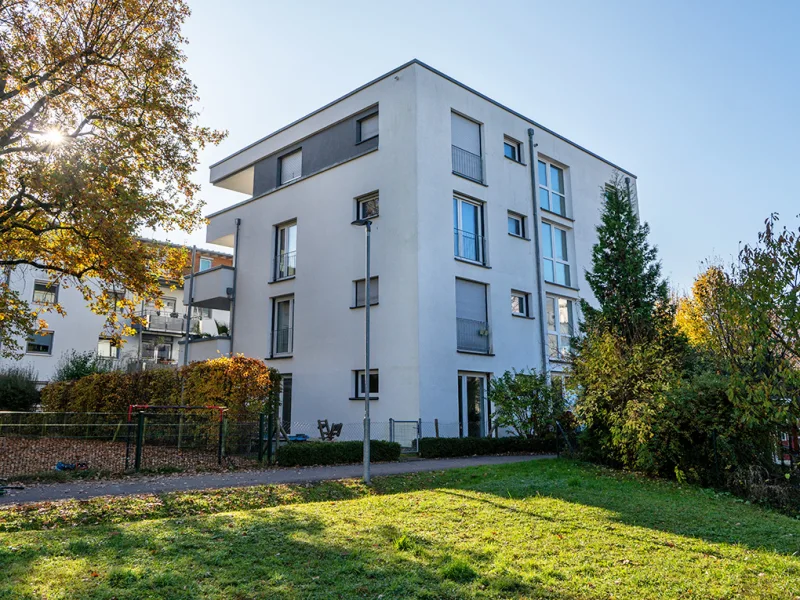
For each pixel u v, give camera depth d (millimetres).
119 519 7473
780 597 4684
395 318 17641
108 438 14523
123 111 13820
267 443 12938
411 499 8656
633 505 8359
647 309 14398
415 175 17750
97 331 33438
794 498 10062
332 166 20438
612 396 12836
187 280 24906
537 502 8352
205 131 15125
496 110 21109
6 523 6906
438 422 17016
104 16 13617
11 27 12789
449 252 18328
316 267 20406
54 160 12414
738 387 7508
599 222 24922
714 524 7312
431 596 4613
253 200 23422
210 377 13875
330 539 6188
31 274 31297
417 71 18359
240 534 6340
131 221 12727
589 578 5074
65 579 4758
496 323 19562
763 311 6859
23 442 13805
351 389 18594
